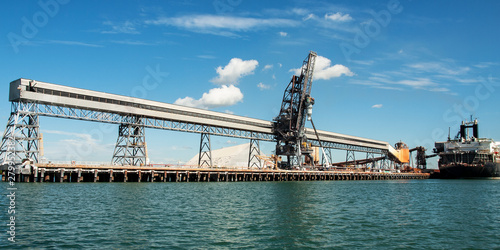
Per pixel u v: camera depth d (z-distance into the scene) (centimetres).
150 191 6212
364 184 10750
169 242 2794
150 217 3716
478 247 2800
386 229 3369
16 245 2631
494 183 11931
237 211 4241
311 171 12531
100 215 3750
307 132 13675
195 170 9412
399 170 17362
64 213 3809
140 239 2858
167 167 8944
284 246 2764
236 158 15975
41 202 4506
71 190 5972
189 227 3300
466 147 16850
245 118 11506
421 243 2891
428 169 18700
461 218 3997
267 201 5241
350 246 2781
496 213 4384
